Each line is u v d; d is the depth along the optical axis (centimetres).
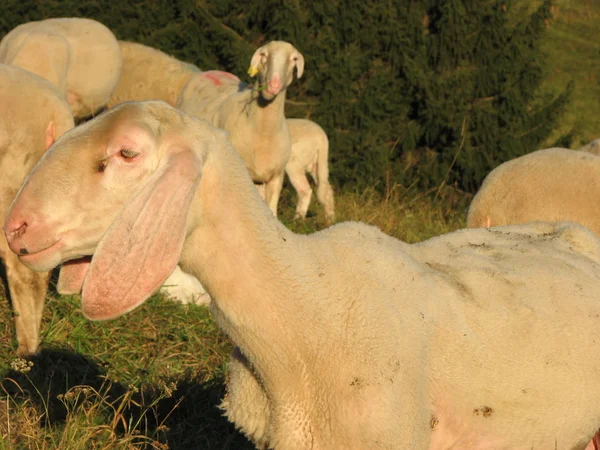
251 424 305
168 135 260
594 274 341
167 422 440
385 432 276
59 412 432
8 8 1305
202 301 595
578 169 511
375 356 279
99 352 507
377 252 299
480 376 297
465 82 1302
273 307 279
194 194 255
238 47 1304
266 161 851
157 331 534
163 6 1342
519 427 307
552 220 511
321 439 284
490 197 535
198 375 490
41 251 255
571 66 2156
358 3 1303
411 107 1325
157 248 245
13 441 390
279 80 812
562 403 311
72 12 1327
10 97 518
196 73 1096
